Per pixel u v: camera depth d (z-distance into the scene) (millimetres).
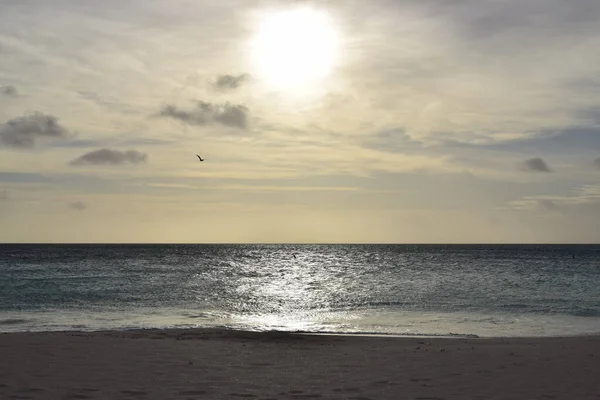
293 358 17688
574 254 165375
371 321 33344
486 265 103125
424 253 181500
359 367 15945
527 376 14414
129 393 11938
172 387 12688
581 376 14398
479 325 31578
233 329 27484
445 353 19031
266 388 12781
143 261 115562
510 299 45938
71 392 11867
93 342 20078
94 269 86438
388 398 11789
